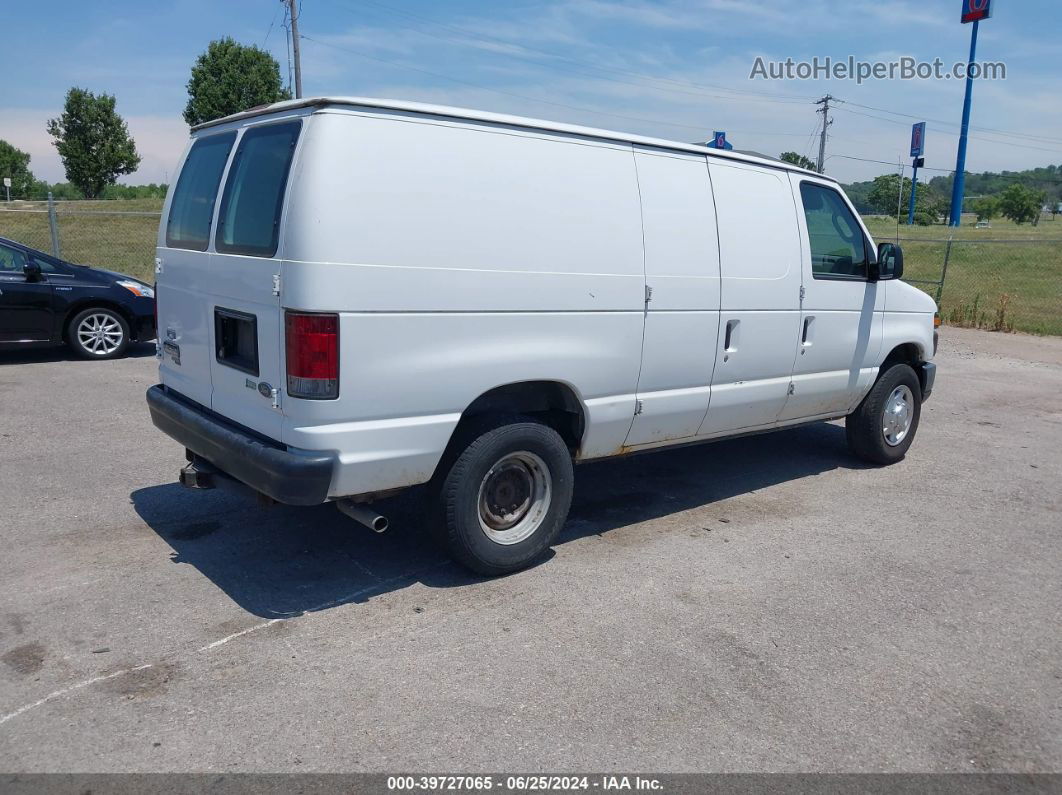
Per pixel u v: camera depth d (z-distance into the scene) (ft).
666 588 15.28
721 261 17.87
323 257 12.43
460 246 13.71
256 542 16.70
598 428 16.42
